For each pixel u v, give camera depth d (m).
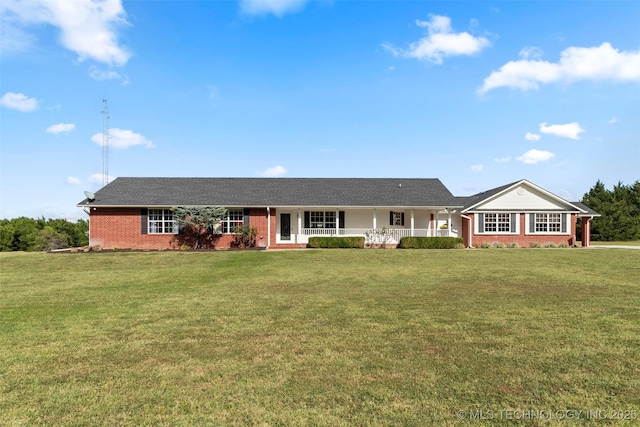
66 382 4.69
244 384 4.60
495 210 27.83
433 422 3.73
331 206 25.39
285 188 27.81
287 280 12.60
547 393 4.30
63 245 41.53
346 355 5.52
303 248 24.58
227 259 18.72
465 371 4.91
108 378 4.80
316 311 8.19
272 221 25.73
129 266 16.97
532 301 9.09
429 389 4.42
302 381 4.66
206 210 23.53
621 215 38.81
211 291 10.70
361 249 23.38
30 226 44.00
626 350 5.62
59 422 3.79
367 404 4.09
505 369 4.97
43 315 7.99
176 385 4.59
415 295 9.93
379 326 6.98
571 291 10.39
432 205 25.67
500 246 27.36
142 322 7.39
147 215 24.34
